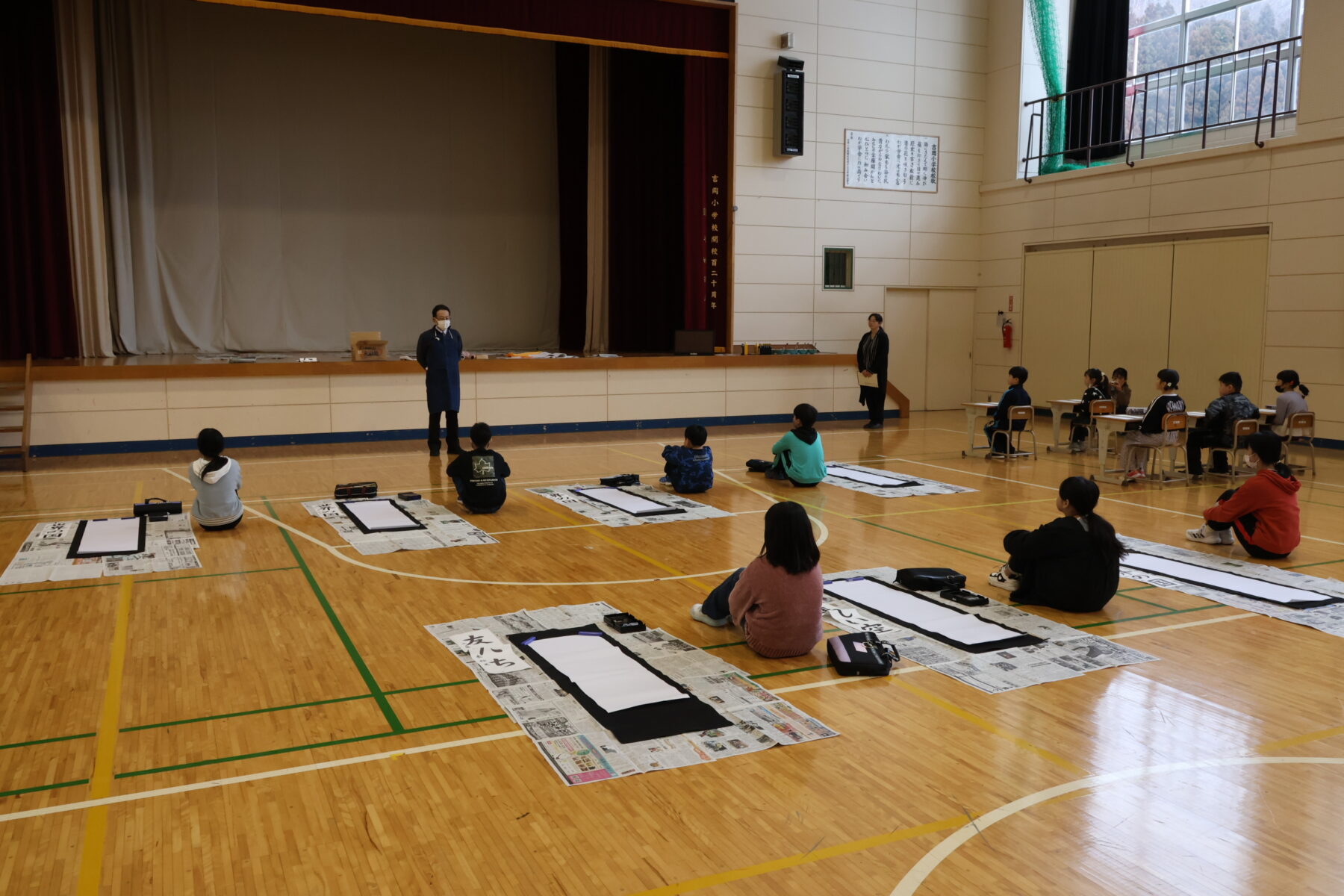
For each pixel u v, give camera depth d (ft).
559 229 53.52
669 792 10.39
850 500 26.81
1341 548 21.34
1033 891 8.68
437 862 9.06
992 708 12.70
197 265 46.78
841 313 49.83
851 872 8.95
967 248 52.42
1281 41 37.50
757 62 46.57
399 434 38.88
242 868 8.93
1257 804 10.27
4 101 40.63
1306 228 37.22
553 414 41.65
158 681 13.44
